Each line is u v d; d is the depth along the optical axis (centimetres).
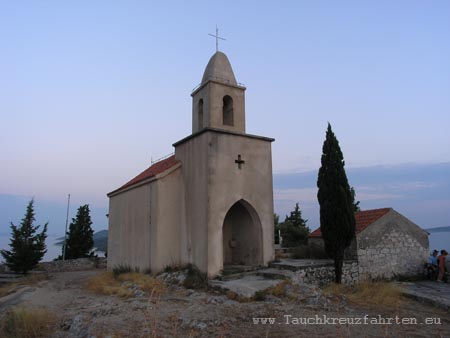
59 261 2820
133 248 1884
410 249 1936
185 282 1430
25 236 2659
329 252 1587
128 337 787
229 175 1616
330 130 1642
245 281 1358
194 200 1628
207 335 800
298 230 3688
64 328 918
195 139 1677
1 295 1669
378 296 1202
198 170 1623
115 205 2231
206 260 1477
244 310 1005
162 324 880
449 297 1256
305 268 1491
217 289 1280
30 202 2741
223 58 1858
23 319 941
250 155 1708
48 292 1535
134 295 1321
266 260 1656
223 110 1881
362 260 1731
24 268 2572
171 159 2062
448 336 819
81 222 3506
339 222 1552
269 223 1705
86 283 1809
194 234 1591
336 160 1606
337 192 1573
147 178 1755
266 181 1741
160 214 1653
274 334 805
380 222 1850
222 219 1553
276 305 1064
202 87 1811
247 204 1678
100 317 961
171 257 1656
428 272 1898
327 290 1324
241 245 1798
